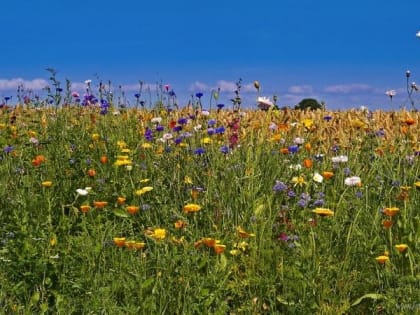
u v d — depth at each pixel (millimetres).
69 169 3260
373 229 2492
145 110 4422
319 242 2322
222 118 4398
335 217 2439
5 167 3229
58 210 2859
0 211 2688
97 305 1961
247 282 2158
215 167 3129
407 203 2627
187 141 3664
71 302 2041
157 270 2070
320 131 4082
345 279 2146
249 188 2822
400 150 3355
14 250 2258
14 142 3750
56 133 3809
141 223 2703
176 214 2590
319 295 2072
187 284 1995
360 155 3334
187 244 2205
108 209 2824
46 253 2264
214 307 2086
